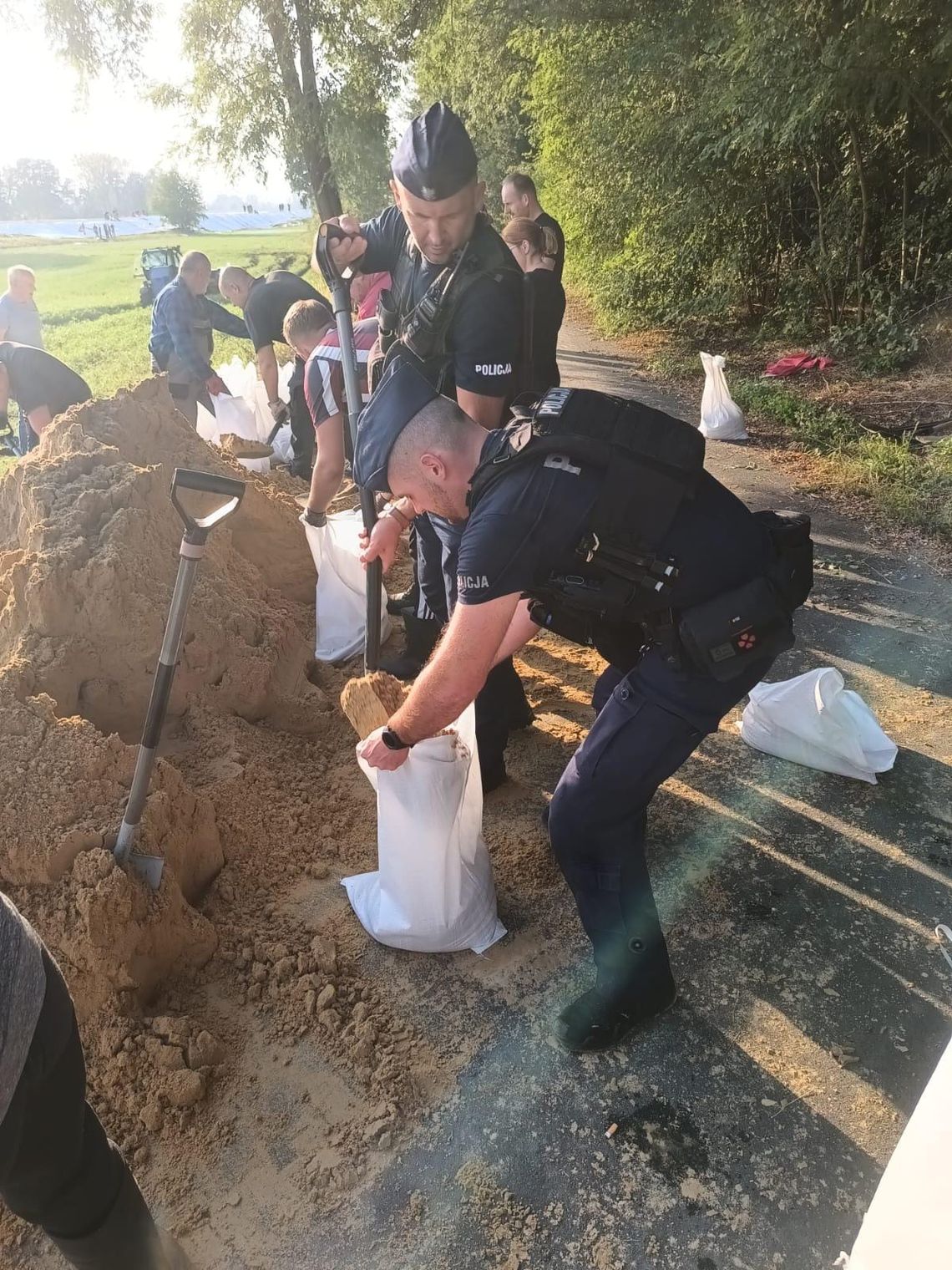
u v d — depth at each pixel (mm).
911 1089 1938
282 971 2240
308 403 3441
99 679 2803
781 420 7113
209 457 3982
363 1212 1755
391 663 3553
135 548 2969
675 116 9781
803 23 6902
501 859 2645
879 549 4664
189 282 6434
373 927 2318
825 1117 1886
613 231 12508
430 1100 1959
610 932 1983
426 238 2412
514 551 1595
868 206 9023
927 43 6547
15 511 3375
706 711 1792
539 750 3156
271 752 3021
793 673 3549
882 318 8523
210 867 2510
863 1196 1737
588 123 11219
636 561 1634
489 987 2227
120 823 2197
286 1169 1831
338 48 11414
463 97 14641
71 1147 1244
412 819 2139
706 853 2641
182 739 2926
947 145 7789
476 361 2416
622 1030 2047
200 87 11484
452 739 2150
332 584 3693
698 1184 1774
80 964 1999
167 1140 1890
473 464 1718
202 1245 1712
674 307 11703
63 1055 1205
